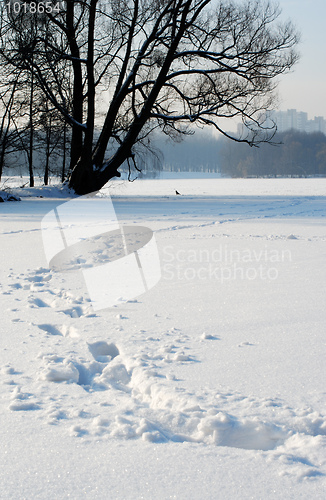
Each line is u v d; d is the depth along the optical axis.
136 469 2.31
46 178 38.75
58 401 3.01
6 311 5.06
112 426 2.70
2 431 2.64
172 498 2.11
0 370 3.50
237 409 2.84
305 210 18.91
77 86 28.86
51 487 2.18
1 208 20.50
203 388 3.15
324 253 8.55
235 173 155.62
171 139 31.16
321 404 2.91
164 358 3.70
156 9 27.80
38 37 24.58
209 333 4.34
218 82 28.36
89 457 2.41
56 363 3.58
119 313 5.00
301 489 2.15
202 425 2.65
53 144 37.00
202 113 28.23
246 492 2.14
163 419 2.77
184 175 168.50
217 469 2.31
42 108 31.50
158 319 4.77
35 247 9.47
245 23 27.23
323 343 4.02
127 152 27.98
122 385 3.35
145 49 27.97
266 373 3.40
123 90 27.81
